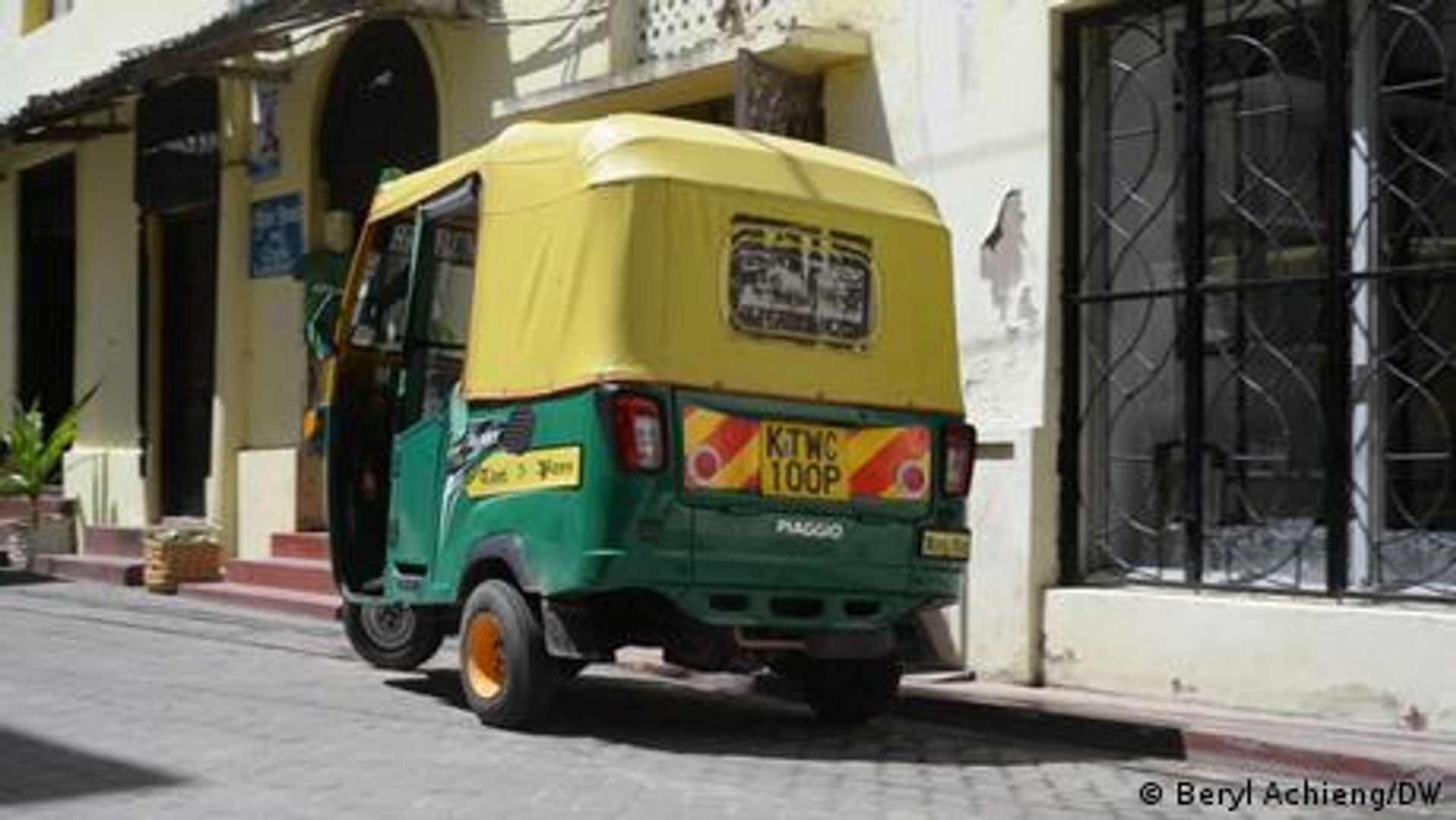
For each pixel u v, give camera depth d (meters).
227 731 8.53
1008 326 10.38
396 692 9.95
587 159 8.23
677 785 7.37
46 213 21.55
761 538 8.13
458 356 9.27
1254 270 9.52
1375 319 8.96
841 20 11.52
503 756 7.94
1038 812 7.11
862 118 11.34
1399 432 8.87
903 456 8.61
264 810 6.71
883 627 8.69
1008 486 10.19
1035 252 10.22
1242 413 9.53
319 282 13.06
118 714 9.01
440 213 9.31
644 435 7.83
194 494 18.17
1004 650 10.15
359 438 10.38
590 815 6.70
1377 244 8.98
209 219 18.11
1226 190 9.66
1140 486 9.98
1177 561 9.80
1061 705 9.23
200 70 16.31
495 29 14.44
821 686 9.21
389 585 9.61
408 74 15.55
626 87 12.44
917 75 10.98
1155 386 9.92
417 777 7.39
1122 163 10.12
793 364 8.31
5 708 9.16
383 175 10.84
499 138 8.89
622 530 7.81
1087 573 10.14
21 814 6.64
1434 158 8.77
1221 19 9.68
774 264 8.33
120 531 17.88
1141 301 9.98
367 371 10.32
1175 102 9.87
